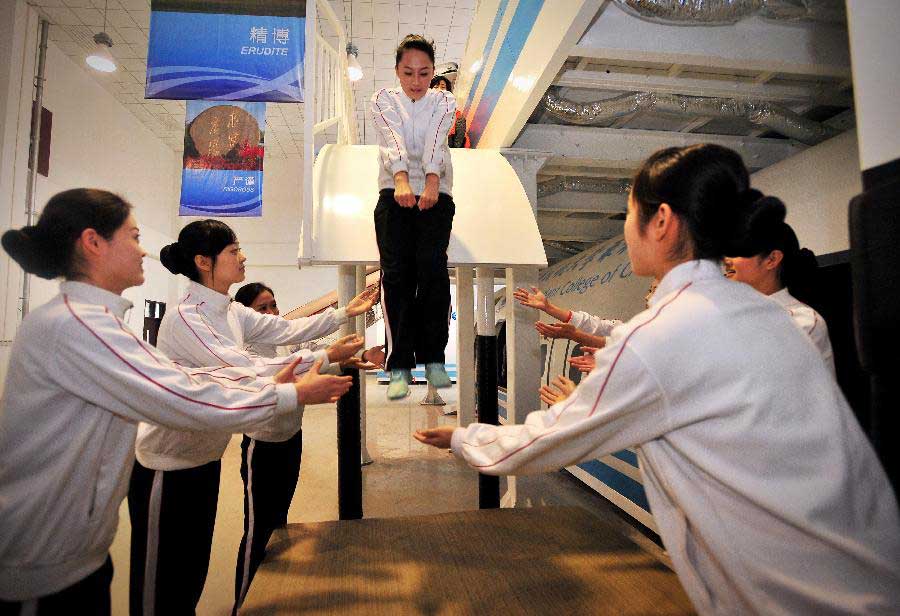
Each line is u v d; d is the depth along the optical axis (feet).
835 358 6.31
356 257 6.29
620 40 6.52
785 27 6.97
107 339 3.21
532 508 5.87
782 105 8.79
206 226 5.50
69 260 3.47
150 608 4.58
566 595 3.91
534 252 6.86
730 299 2.67
